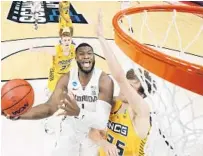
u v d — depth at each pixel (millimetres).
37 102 2938
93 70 2258
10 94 2020
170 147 1640
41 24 4648
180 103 2297
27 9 5133
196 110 2439
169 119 1691
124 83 1708
